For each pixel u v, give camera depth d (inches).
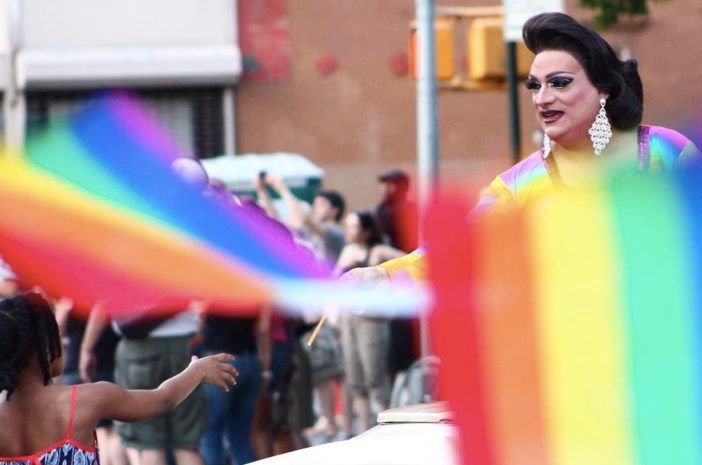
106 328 510.9
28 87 1130.0
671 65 1099.3
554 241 269.9
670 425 247.0
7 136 1121.4
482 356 264.2
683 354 253.3
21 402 303.3
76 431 303.3
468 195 305.3
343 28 1147.3
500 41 654.5
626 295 262.4
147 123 1117.7
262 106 1149.1
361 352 628.1
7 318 300.8
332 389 679.1
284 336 526.0
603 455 237.8
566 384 256.2
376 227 624.1
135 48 1137.4
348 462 219.0
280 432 535.8
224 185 506.0
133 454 495.8
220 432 496.4
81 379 510.6
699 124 287.7
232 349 494.6
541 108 276.8
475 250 273.4
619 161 275.3
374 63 1147.3
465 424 244.7
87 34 1139.3
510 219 275.7
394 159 1149.1
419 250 279.3
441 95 1120.8
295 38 1149.1
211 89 1147.9
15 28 1139.9
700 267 262.7
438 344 271.3
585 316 261.3
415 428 248.8
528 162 279.3
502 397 253.9
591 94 273.7
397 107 1149.1
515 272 269.7
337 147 1149.1
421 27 642.2
